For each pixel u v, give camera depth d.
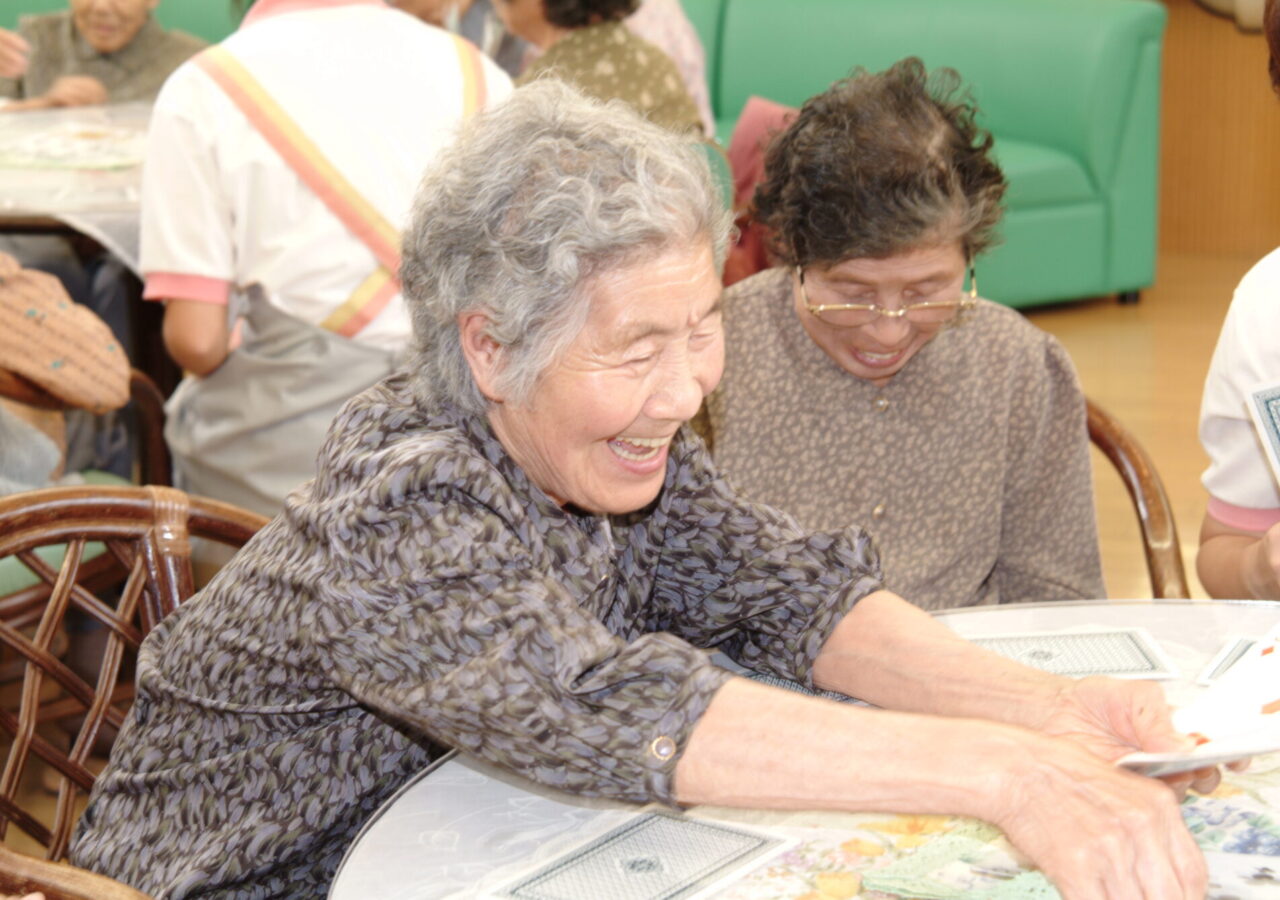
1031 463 1.93
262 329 2.59
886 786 1.11
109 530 1.67
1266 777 1.23
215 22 6.05
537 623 1.16
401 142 2.48
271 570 1.33
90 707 1.66
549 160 1.16
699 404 1.23
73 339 2.42
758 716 1.15
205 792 1.36
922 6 5.82
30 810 2.62
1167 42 6.50
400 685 1.19
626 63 3.21
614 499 1.26
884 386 1.90
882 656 1.40
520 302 1.16
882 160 1.69
